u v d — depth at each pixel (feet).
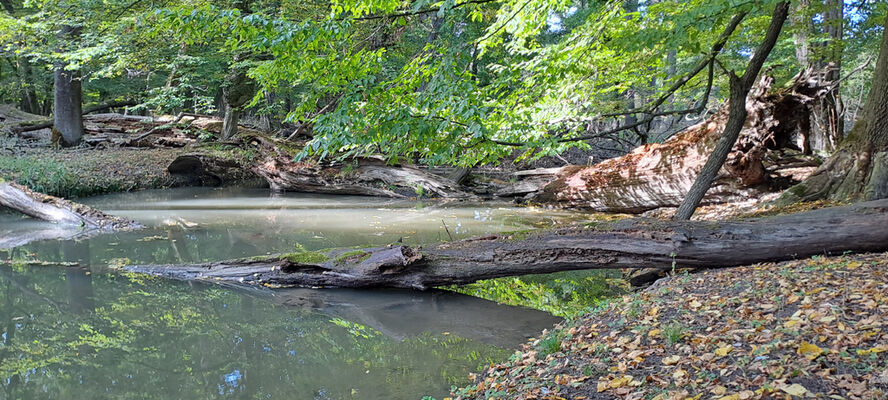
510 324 19.34
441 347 17.17
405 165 62.03
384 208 49.80
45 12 50.60
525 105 33.60
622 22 28.81
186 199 54.08
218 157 64.03
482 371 15.03
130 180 59.31
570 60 31.40
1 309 21.17
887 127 30.35
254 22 19.97
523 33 33.12
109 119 78.84
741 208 37.27
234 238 33.94
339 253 24.85
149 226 38.06
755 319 13.79
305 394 13.80
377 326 19.39
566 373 12.85
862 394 9.22
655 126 98.58
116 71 55.83
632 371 12.19
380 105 22.21
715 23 23.36
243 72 63.36
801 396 9.45
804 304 13.96
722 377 10.86
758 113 38.91
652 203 45.14
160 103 61.21
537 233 23.29
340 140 20.84
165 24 20.13
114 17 51.57
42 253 29.63
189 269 25.76
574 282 24.73
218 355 16.76
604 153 76.28
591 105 39.34
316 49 21.61
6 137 63.87
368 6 21.59
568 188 50.90
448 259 23.45
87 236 34.32
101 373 15.46
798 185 33.58
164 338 18.34
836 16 54.60
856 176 30.81
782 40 56.90
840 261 18.08
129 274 26.08
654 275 23.35
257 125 82.43
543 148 29.76
